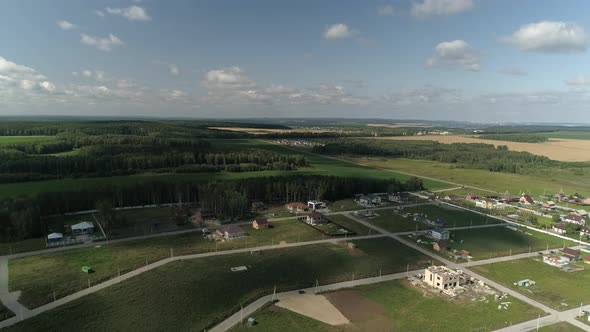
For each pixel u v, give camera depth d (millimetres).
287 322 79062
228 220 152500
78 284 91750
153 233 133500
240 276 100438
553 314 85812
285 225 148750
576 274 108750
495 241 136500
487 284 100625
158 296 87875
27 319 76062
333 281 99625
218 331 74938
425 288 97125
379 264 111875
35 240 123312
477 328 79062
